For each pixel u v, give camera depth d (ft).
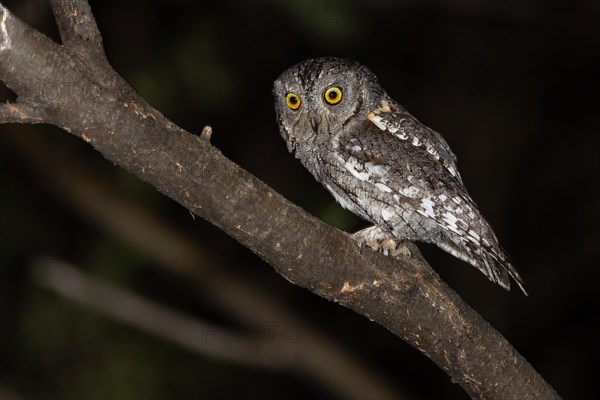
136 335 41.55
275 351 38.37
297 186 45.62
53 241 42.55
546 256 48.55
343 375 38.86
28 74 15.17
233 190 17.29
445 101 48.37
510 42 48.34
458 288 47.26
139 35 43.19
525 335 47.80
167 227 39.65
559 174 48.83
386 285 19.72
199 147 16.90
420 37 48.08
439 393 45.68
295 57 45.96
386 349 45.68
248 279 41.86
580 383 47.67
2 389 35.73
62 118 15.70
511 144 48.62
